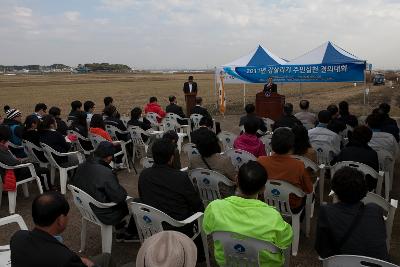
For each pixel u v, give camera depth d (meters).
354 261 2.23
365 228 2.50
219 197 4.10
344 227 2.53
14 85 49.41
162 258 1.63
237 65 15.02
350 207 2.60
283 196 3.83
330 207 2.66
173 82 56.56
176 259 1.62
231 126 13.39
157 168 3.55
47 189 6.28
